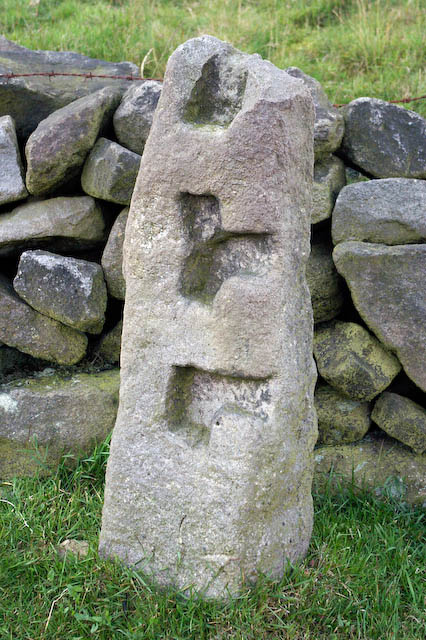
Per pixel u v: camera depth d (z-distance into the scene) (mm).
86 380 3195
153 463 2418
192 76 2283
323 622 2336
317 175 3211
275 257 2240
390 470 3020
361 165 3279
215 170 2213
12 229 3188
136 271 2385
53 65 3697
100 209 3250
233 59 2328
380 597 2432
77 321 3135
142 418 2428
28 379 3223
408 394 3164
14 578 2494
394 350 3006
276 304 2240
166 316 2359
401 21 5293
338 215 3098
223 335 2271
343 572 2502
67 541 2666
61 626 2299
